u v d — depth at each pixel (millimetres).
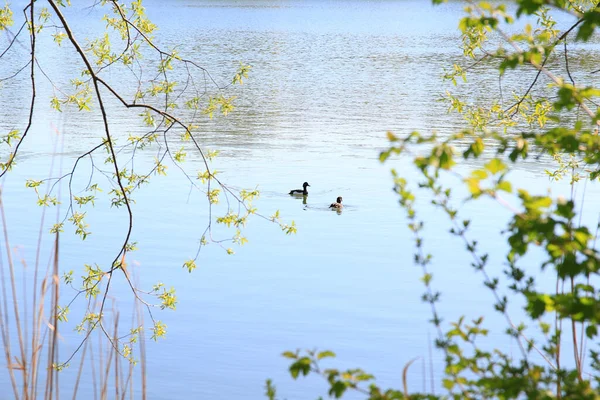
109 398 19234
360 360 21266
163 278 27578
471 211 34906
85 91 16953
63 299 25109
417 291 26141
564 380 7637
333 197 38938
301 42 126625
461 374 16750
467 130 7973
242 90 72938
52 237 31359
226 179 41344
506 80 77000
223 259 29750
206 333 23016
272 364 21266
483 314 23844
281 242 31969
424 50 114062
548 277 25781
